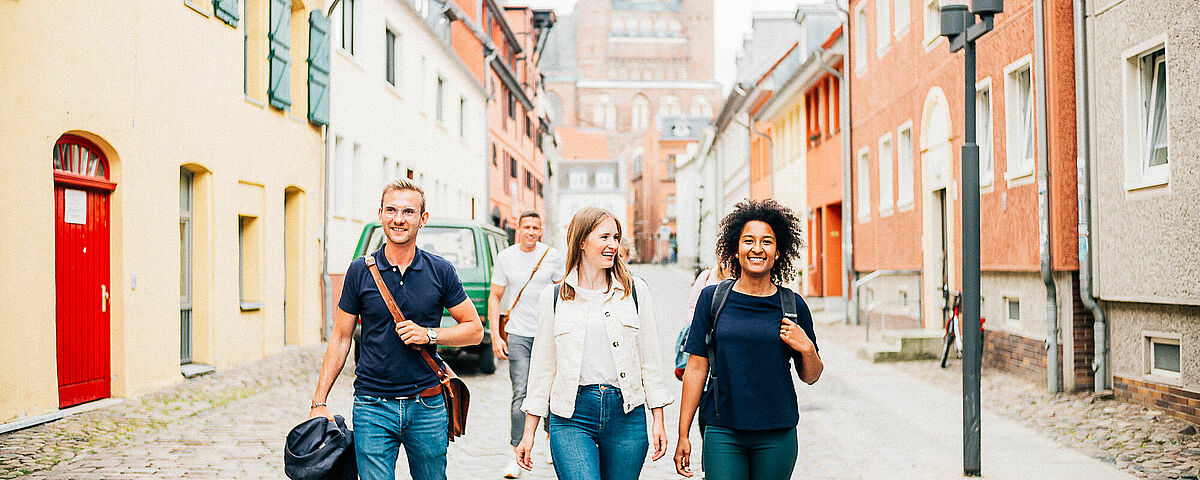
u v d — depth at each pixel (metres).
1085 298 10.36
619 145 117.44
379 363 4.70
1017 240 12.04
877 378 12.91
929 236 16.19
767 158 36.62
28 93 8.97
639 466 4.66
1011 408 10.24
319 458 4.60
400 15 24.05
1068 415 9.57
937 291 16.09
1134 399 9.84
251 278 15.10
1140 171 9.63
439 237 13.83
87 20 9.90
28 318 8.98
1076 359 10.66
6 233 8.70
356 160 20.64
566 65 124.62
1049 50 10.65
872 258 20.52
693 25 118.44
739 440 4.49
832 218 26.22
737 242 4.62
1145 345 9.69
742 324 4.47
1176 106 8.84
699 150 67.44
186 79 12.28
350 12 20.58
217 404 10.64
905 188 18.03
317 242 17.86
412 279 4.73
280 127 15.91
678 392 12.09
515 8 47.47
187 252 13.03
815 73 25.61
